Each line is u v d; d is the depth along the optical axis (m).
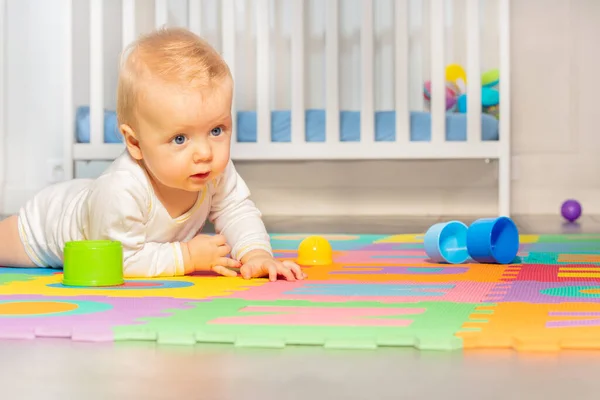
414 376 0.76
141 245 1.45
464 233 1.74
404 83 3.07
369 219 3.46
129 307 1.10
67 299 1.17
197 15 3.19
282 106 3.93
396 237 2.47
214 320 0.99
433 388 0.72
